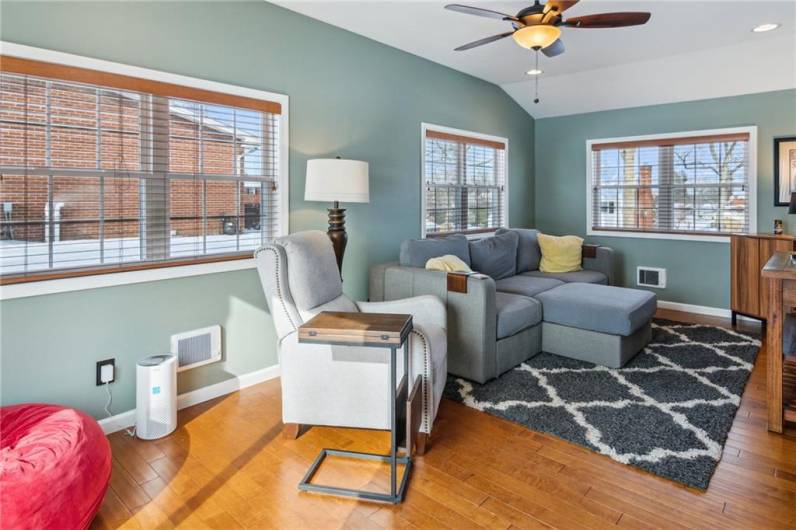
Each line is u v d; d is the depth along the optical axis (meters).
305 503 1.89
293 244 2.41
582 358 3.44
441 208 4.66
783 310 2.35
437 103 4.46
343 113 3.62
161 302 2.68
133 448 2.32
